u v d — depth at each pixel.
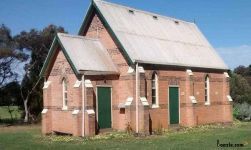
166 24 37.38
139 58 28.95
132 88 28.33
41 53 50.12
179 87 33.22
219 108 38.50
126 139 25.80
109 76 29.33
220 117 38.53
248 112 45.16
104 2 32.03
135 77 28.42
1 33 45.84
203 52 38.28
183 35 38.19
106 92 29.06
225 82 39.25
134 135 27.42
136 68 28.38
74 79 27.39
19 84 49.56
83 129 26.66
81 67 27.05
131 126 28.03
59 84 28.92
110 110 29.31
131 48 29.44
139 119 28.00
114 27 30.19
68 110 27.81
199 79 35.69
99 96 28.39
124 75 29.02
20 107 51.75
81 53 28.42
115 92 29.38
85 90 26.88
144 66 29.42
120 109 28.97
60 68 28.80
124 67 29.08
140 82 28.30
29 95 49.62
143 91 28.48
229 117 39.12
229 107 39.22
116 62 29.67
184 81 33.81
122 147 22.05
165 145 22.69
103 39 30.83
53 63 29.50
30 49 49.50
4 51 44.81
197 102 35.12
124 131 28.50
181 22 40.19
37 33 49.50
